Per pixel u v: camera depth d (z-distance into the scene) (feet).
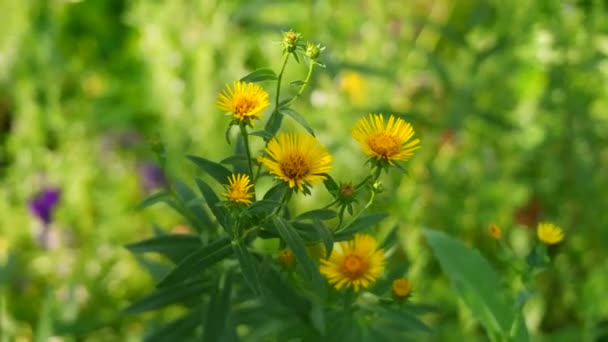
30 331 3.91
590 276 3.85
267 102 2.21
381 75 4.08
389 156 2.17
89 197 4.57
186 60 4.49
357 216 2.29
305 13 4.84
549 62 4.37
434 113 4.47
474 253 2.71
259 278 2.36
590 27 4.32
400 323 2.57
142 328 3.76
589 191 4.24
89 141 5.08
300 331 2.63
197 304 2.75
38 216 4.12
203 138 4.17
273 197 2.28
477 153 4.40
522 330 2.60
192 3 4.58
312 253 2.84
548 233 2.52
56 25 5.04
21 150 4.67
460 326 3.54
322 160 2.16
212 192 2.30
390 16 4.79
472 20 4.62
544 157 4.39
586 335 3.43
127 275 4.11
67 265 4.10
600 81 4.51
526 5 4.41
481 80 4.45
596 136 4.39
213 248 2.30
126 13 5.89
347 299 2.44
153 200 2.60
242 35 4.53
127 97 5.66
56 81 4.94
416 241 3.53
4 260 4.02
